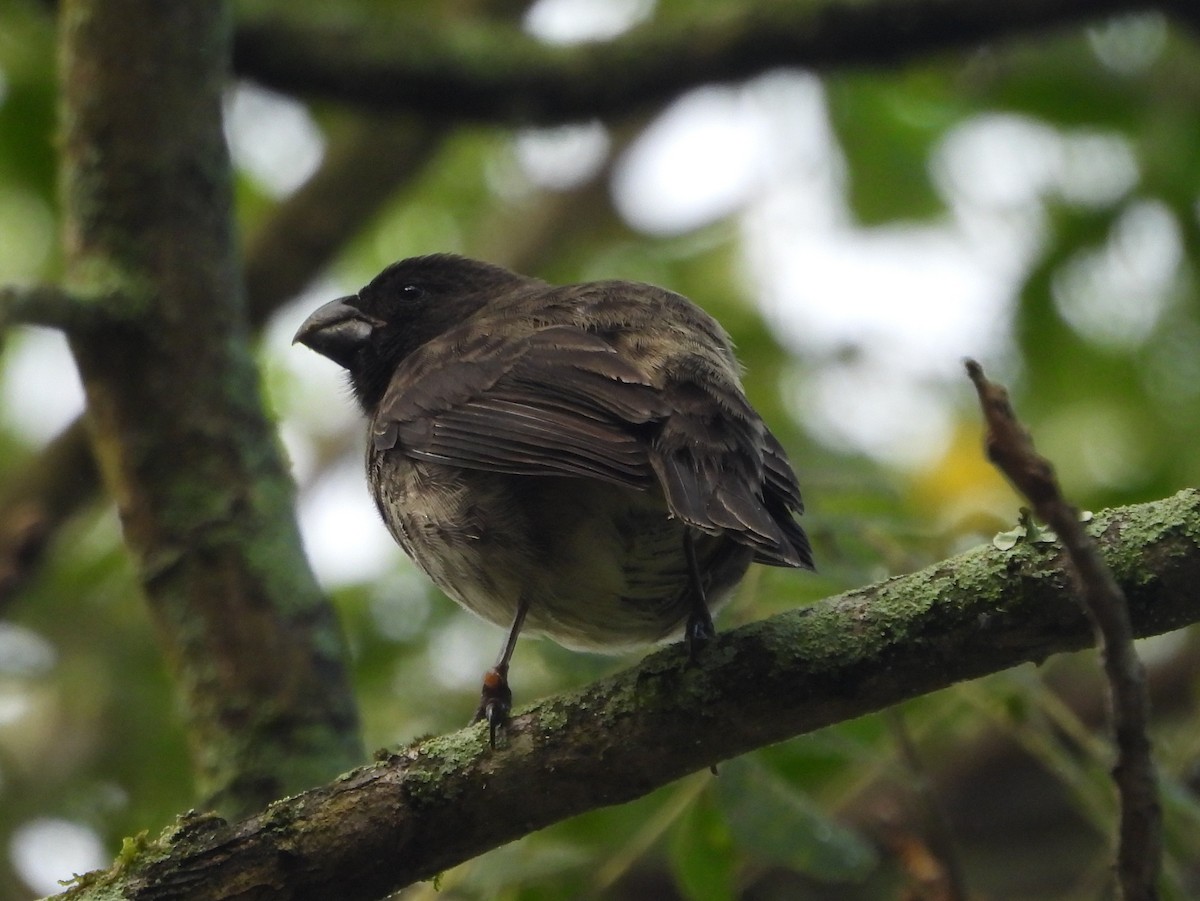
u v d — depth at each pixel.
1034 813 14.12
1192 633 14.57
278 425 11.95
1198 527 6.11
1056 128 14.75
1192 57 14.52
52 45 14.23
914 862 9.07
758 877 12.21
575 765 6.73
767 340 16.05
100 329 9.87
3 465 16.02
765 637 6.60
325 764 9.55
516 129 12.77
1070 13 12.41
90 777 13.58
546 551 8.21
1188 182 14.50
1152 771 5.54
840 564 9.77
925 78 15.21
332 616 9.99
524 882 9.54
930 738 11.75
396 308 11.15
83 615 14.33
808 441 14.55
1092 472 14.91
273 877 6.73
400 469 8.84
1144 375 15.09
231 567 9.83
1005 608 6.28
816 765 10.20
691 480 7.43
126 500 9.98
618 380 7.89
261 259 13.70
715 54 12.46
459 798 6.77
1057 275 14.95
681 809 9.05
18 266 15.41
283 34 12.27
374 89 12.47
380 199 13.95
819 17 12.38
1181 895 8.65
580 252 17.00
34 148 14.27
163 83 10.06
